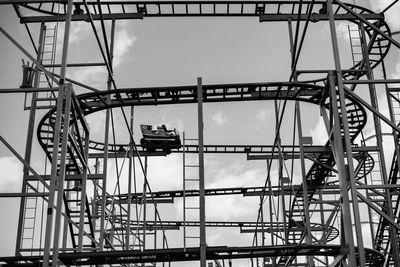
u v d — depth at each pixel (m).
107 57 23.02
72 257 18.16
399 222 26.62
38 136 22.75
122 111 24.42
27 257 19.14
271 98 22.59
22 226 20.53
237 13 26.58
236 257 19.09
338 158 16.94
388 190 24.61
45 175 21.20
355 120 25.50
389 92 27.83
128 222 28.67
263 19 26.19
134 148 31.22
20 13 24.42
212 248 18.39
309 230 23.05
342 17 26.38
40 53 24.03
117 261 18.97
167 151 33.47
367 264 27.72
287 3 26.02
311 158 25.92
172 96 22.25
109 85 23.30
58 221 15.94
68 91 17.38
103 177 22.77
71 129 22.28
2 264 19.67
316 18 26.20
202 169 18.73
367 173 31.75
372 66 28.36
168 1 25.98
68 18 17.25
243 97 22.41
